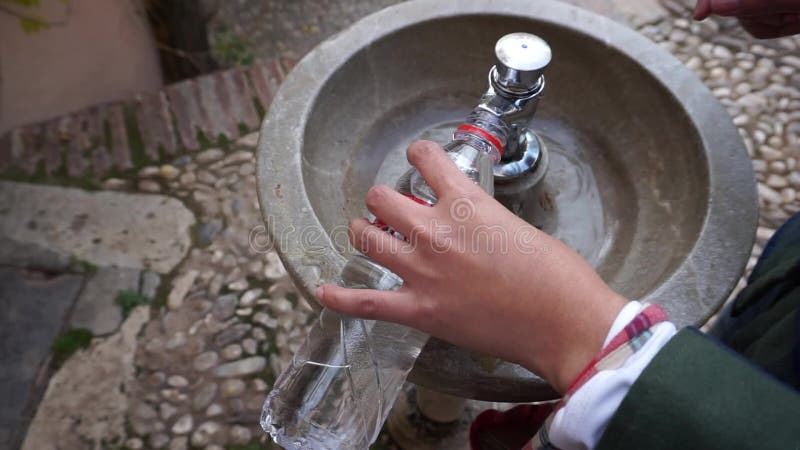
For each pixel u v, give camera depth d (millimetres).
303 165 809
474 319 541
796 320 618
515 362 559
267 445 1499
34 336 1594
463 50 953
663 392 455
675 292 694
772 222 1812
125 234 1748
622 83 906
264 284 1697
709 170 782
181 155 1882
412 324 558
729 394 447
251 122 1934
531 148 801
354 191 899
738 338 764
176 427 1513
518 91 689
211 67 2201
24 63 1752
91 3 1742
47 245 1713
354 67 893
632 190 894
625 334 492
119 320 1630
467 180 570
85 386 1546
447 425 1478
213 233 1761
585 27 900
